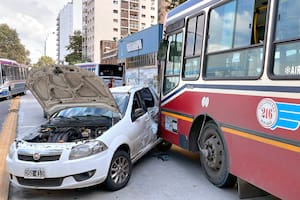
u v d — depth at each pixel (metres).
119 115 5.96
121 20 113.00
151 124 7.02
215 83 5.07
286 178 3.55
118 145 5.36
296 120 3.43
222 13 5.06
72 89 5.67
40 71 5.24
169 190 5.29
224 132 4.81
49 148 4.87
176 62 6.66
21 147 5.04
